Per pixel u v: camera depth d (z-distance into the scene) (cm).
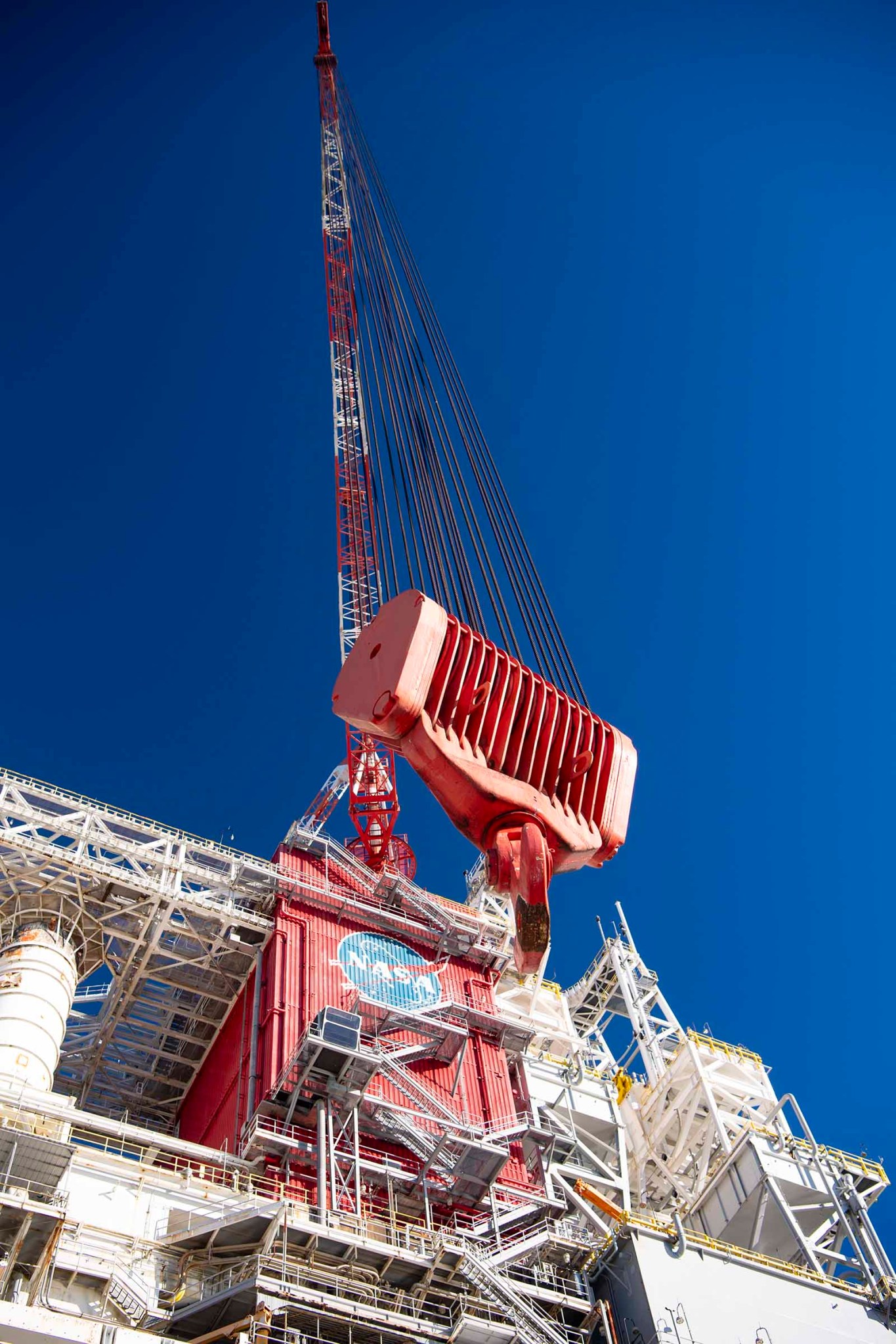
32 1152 4612
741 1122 7919
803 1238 6812
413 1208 6034
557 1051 8219
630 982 8981
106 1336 3931
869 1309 6191
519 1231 6141
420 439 4766
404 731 2964
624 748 3127
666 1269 5934
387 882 7538
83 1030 7438
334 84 11856
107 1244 4994
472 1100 6700
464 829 3005
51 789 7244
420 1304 5419
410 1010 6838
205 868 7294
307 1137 6066
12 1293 4406
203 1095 7088
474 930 7475
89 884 6969
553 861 2989
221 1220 5066
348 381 10944
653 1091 8231
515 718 3039
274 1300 4778
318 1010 6681
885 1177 7438
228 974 7169
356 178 7244
